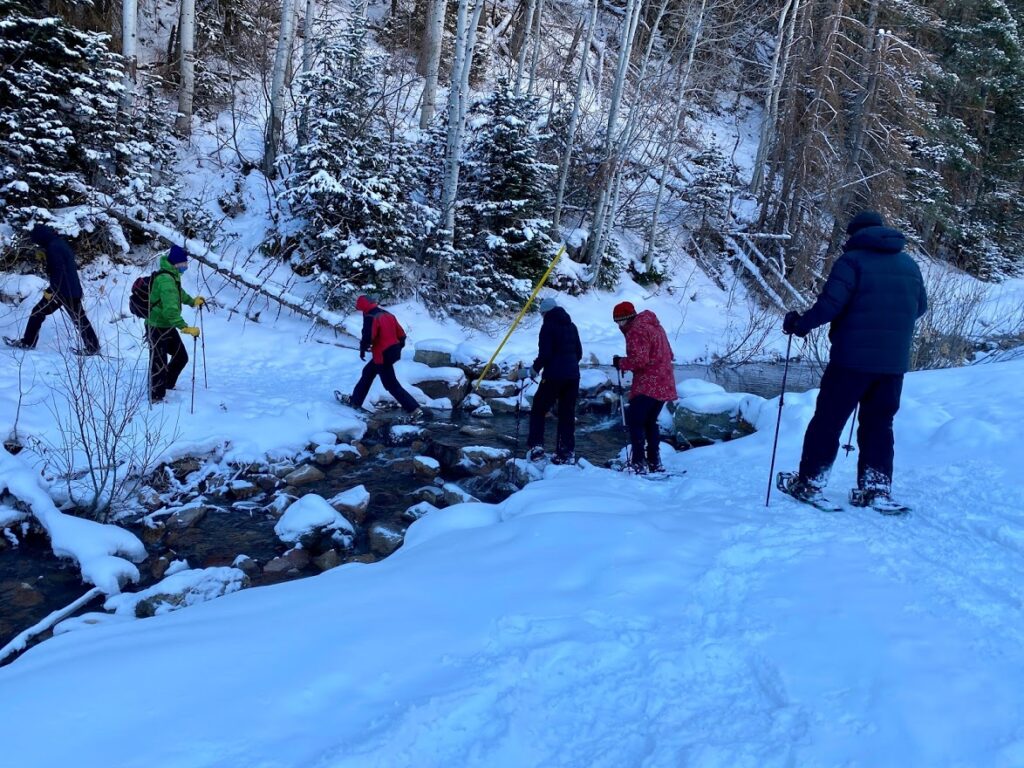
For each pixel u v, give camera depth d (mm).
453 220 13812
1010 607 2773
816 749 1972
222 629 2773
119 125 11344
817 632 2594
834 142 18969
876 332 3928
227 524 5684
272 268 12398
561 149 17688
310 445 7180
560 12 22078
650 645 2596
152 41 16562
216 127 14664
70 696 2238
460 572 3326
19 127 9945
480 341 12719
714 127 25172
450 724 2104
